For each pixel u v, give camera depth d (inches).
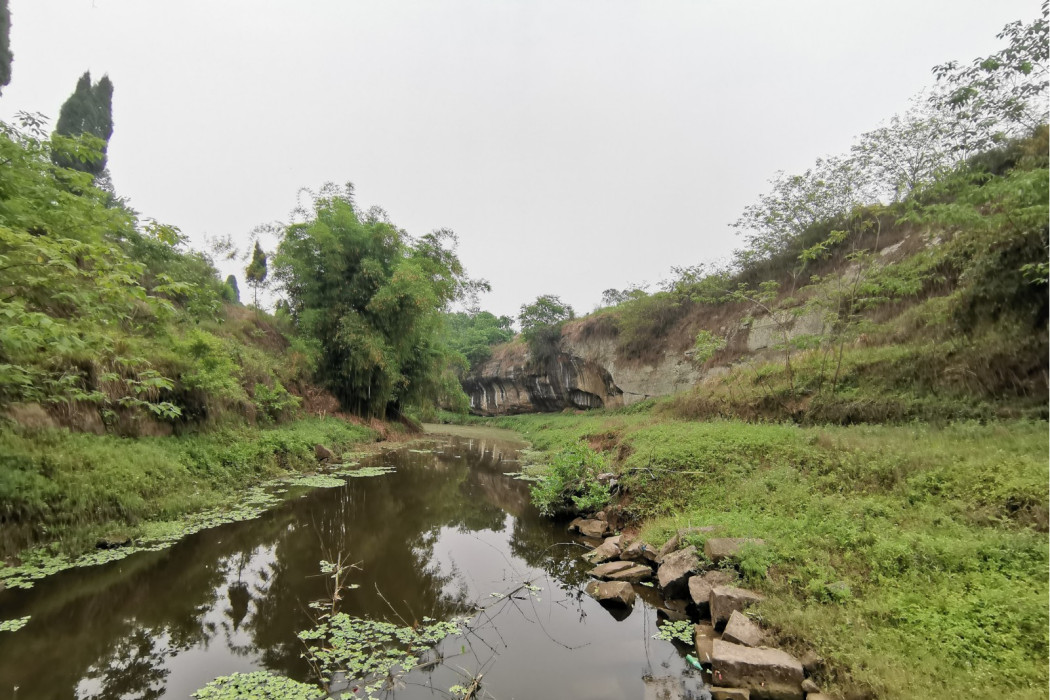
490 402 1541.6
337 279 681.0
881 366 382.3
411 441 826.2
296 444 502.6
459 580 242.7
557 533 327.6
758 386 490.0
